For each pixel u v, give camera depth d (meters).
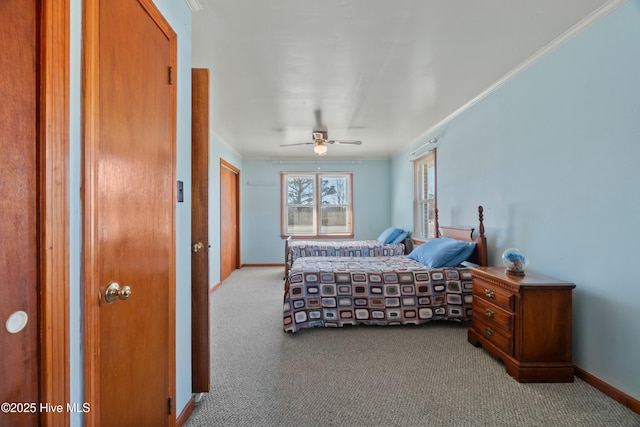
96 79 0.93
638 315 1.62
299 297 2.82
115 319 1.03
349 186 6.34
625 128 1.68
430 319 2.87
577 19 1.84
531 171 2.38
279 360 2.21
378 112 3.49
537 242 2.33
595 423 1.53
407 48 2.13
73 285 0.85
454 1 1.66
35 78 0.75
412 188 5.02
